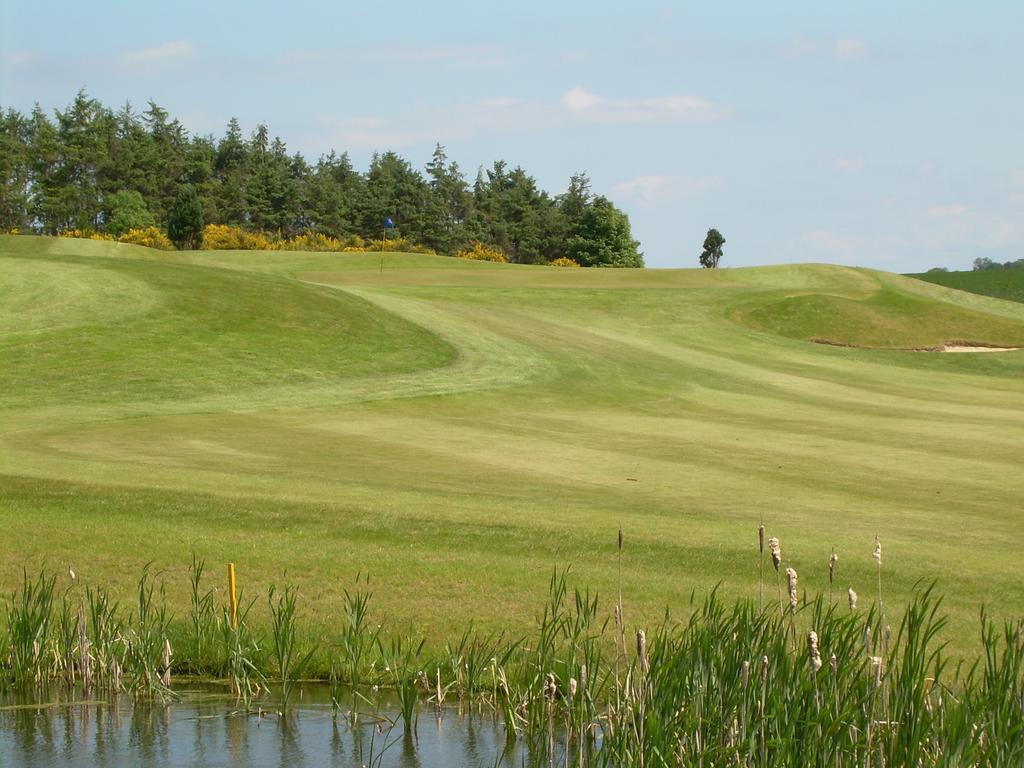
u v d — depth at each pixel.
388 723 8.02
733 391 33.78
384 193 116.62
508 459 19.83
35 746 7.61
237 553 11.18
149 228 97.69
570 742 7.53
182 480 15.08
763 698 6.48
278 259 66.19
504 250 121.62
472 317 42.03
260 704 8.32
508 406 29.09
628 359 38.16
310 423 24.94
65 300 36.00
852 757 6.29
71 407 26.31
